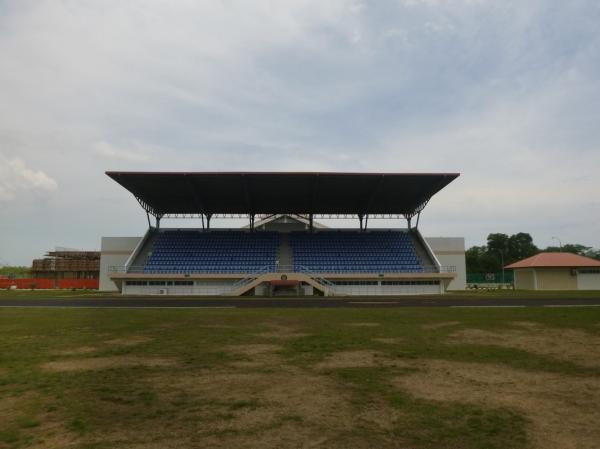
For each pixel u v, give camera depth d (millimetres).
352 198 55844
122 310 26219
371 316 21906
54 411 6918
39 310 26297
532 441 5641
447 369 9836
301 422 6348
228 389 8188
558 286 62438
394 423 6305
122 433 5941
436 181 49562
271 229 64500
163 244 58094
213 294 50438
